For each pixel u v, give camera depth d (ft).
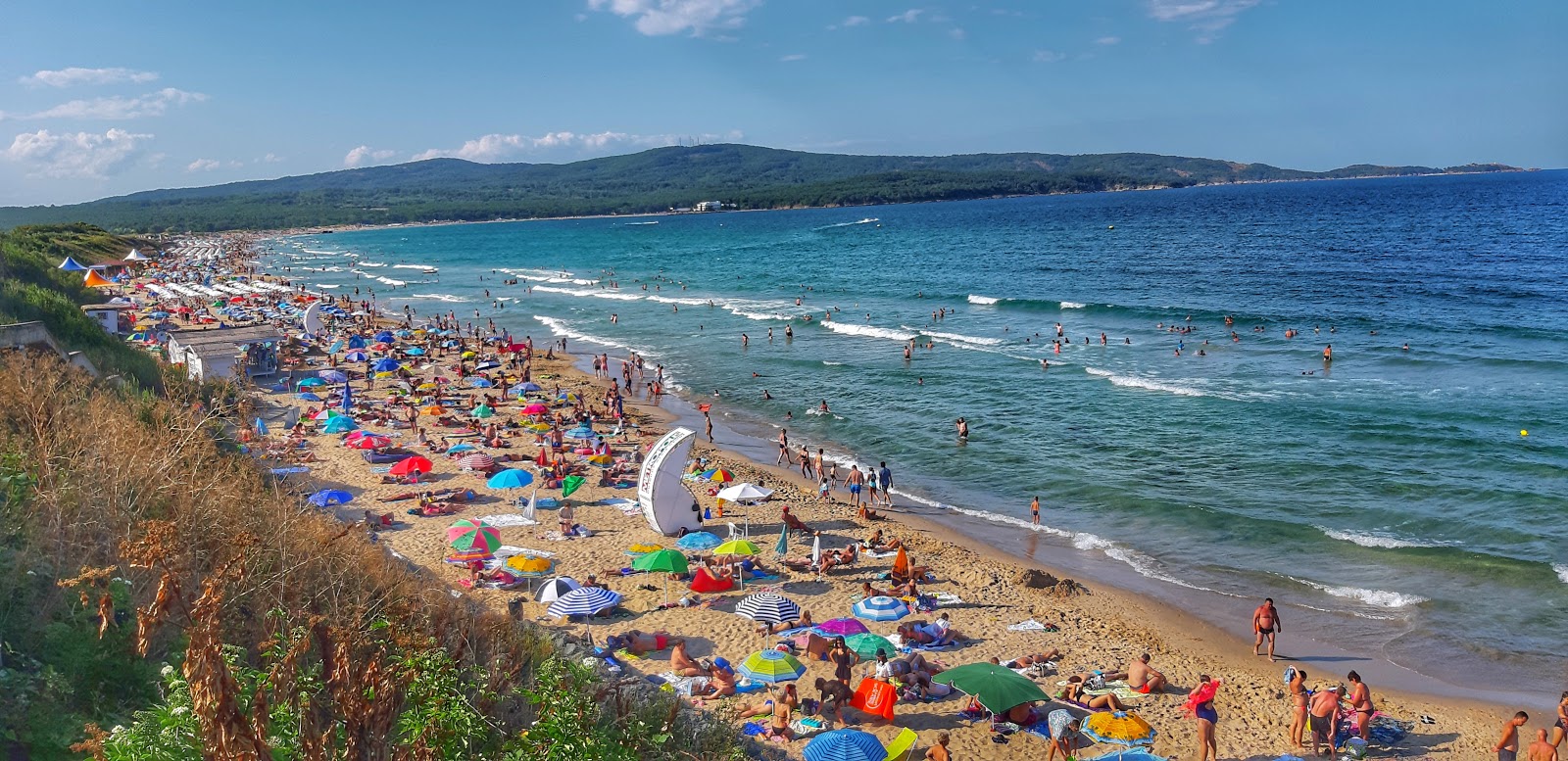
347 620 38.24
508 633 48.08
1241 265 303.89
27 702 30.35
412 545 83.30
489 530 76.89
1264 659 66.64
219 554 41.83
